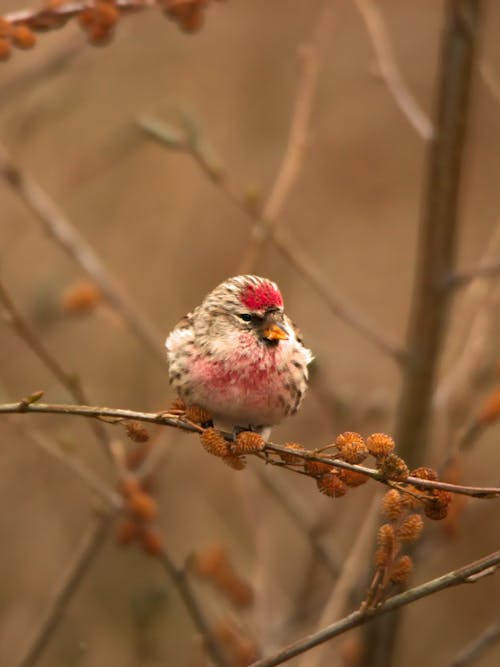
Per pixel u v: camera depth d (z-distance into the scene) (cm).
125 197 1423
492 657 1227
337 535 1130
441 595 1279
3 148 895
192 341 710
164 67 1473
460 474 850
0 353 1257
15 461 1225
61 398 857
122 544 804
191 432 575
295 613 948
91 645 1114
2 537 1211
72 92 1014
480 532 1275
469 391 904
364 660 885
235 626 873
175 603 1036
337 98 1542
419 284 895
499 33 1578
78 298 913
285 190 891
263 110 1472
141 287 1386
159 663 1002
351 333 1425
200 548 1123
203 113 1469
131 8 720
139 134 991
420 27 1560
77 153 1345
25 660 834
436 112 891
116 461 812
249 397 695
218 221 1423
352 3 1531
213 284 1399
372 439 532
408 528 550
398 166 1552
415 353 884
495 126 1608
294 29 1477
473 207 1611
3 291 723
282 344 706
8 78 1139
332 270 1504
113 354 1295
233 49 1489
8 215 1299
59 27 707
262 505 1062
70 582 834
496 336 1142
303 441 1334
